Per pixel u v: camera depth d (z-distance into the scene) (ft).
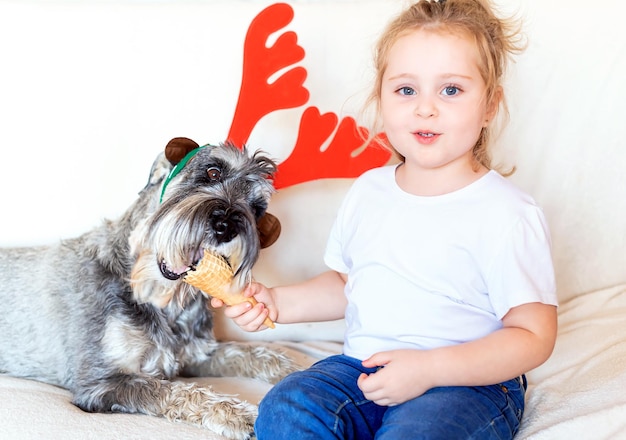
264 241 8.11
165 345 8.12
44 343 8.35
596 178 9.39
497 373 5.82
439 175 6.59
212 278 6.84
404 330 6.28
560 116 9.35
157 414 7.39
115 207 9.25
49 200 9.17
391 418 5.72
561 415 6.69
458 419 5.54
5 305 8.47
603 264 9.49
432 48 6.27
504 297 6.09
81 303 8.16
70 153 9.15
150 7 9.36
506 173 8.76
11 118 9.07
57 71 9.11
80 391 7.74
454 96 6.30
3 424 6.63
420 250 6.40
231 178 7.61
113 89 9.15
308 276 9.47
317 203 9.37
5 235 9.16
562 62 9.29
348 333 6.71
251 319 6.92
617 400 6.69
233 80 9.23
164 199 7.61
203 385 8.36
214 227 6.90
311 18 9.30
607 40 9.27
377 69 7.09
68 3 9.36
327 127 8.63
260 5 9.45
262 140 9.25
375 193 6.98
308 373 6.29
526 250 6.13
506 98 9.27
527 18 9.26
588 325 8.55
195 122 9.23
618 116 9.30
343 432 5.82
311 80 9.31
